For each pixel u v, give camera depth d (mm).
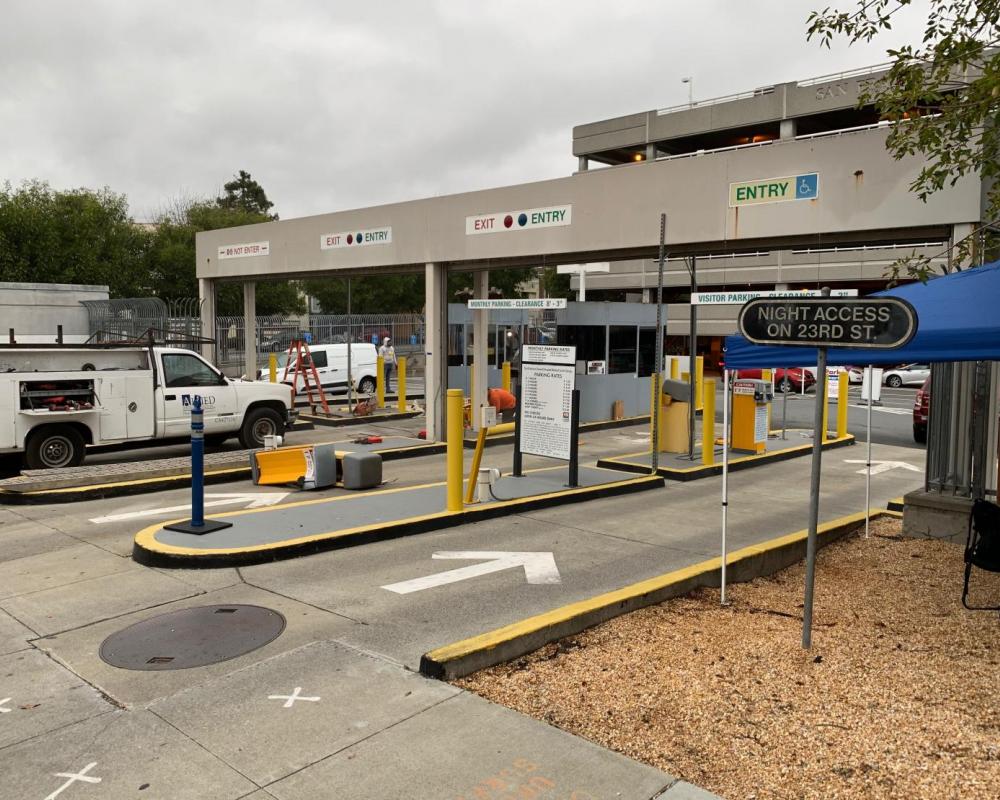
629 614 6379
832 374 18297
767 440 17609
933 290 6512
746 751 4180
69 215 38062
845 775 3930
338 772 4000
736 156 11914
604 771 3998
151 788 3887
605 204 13586
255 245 20703
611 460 14320
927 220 10094
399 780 3926
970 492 8930
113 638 5883
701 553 8461
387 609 6488
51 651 5656
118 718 4613
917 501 9133
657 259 14930
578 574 7582
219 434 14992
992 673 5141
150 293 44125
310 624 6129
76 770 4062
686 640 5793
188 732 4430
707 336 46656
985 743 4219
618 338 21031
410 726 4465
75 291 27938
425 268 17344
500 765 4059
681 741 4293
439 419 16828
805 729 4402
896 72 7133
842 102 40406
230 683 5051
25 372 12422
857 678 5082
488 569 7715
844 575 7652
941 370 9023
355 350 27453
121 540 8852
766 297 5566
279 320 34156
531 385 12102
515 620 6246
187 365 14438
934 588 7148
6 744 4340
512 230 15031
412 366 33531
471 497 10320
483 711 4641
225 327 29625
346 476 11844
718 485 13008
